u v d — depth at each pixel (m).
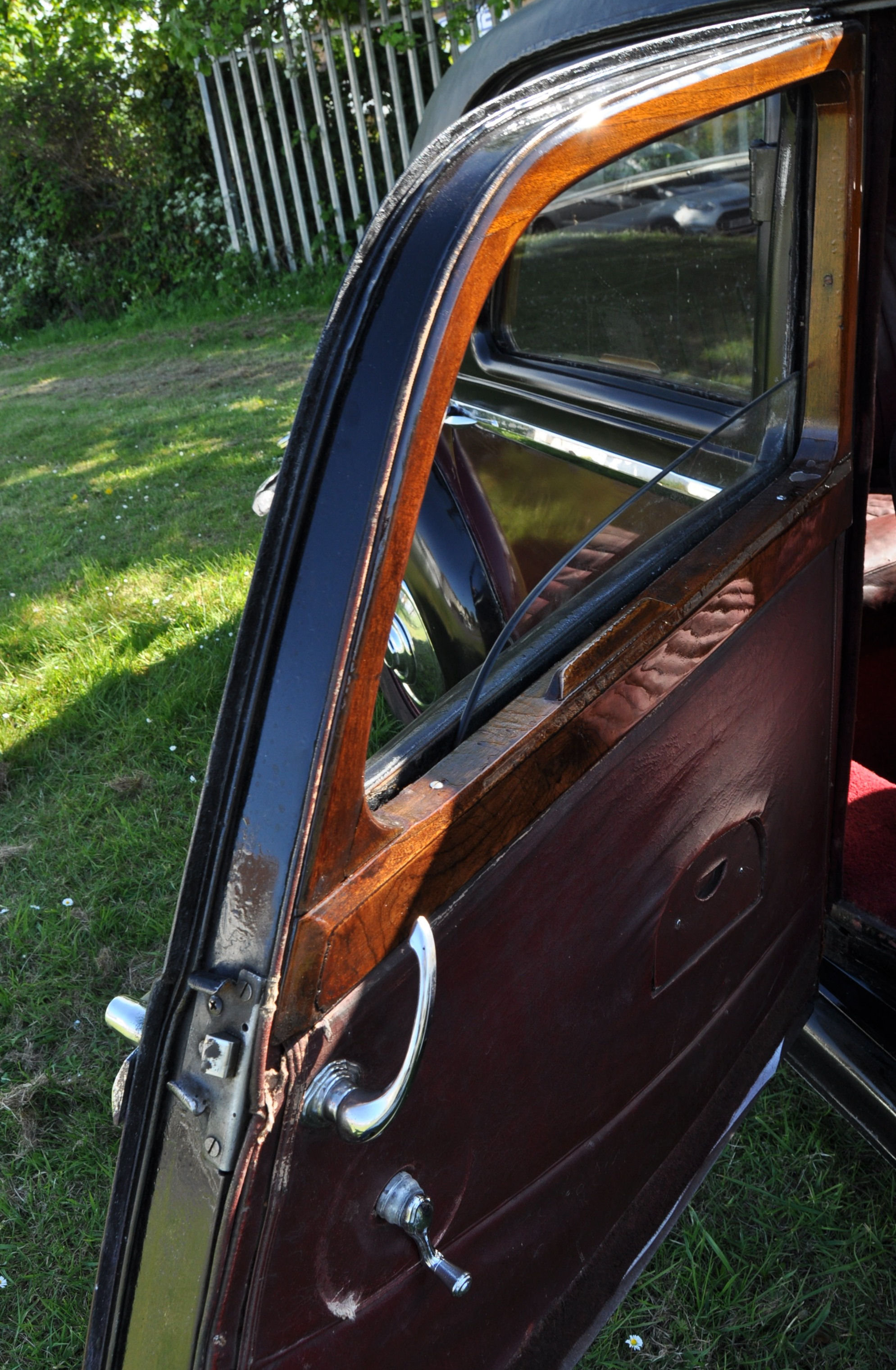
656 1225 1.38
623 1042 1.22
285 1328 0.85
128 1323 0.85
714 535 1.19
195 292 11.42
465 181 0.79
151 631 4.04
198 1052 0.76
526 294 2.11
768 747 1.36
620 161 1.60
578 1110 1.17
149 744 3.37
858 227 1.25
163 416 7.24
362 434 0.74
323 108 9.34
